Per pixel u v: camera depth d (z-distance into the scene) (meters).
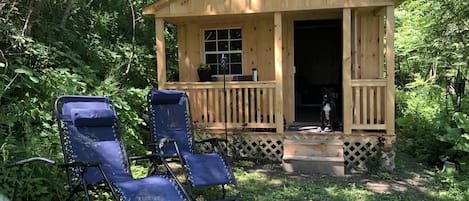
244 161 6.42
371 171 5.86
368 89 6.48
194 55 7.65
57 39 6.59
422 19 8.78
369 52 7.03
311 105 11.07
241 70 7.50
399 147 7.09
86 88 5.75
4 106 4.45
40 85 5.01
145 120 6.70
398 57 11.68
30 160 3.40
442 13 7.93
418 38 9.43
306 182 5.30
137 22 9.07
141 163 5.81
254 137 6.56
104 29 7.99
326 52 11.62
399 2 5.90
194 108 6.79
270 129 6.72
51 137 4.50
